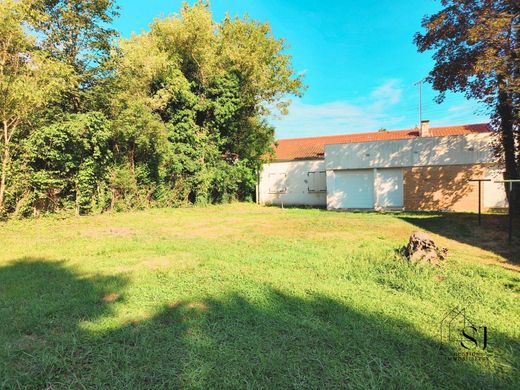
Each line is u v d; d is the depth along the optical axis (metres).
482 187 17.81
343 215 15.55
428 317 3.44
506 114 11.16
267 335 3.04
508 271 5.22
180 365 2.56
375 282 4.71
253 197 26.25
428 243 5.68
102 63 13.79
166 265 5.72
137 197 15.80
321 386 2.31
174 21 17.23
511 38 9.18
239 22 20.05
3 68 9.45
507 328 3.18
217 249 7.07
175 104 17.73
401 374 2.42
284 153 27.02
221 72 18.41
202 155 18.50
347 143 20.36
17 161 10.61
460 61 11.84
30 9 10.11
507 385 2.32
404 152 19.12
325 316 3.51
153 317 3.47
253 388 2.29
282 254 6.52
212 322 3.35
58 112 11.86
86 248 7.16
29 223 10.65
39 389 2.32
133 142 15.06
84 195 13.40
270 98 21.58
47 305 3.76
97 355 2.72
